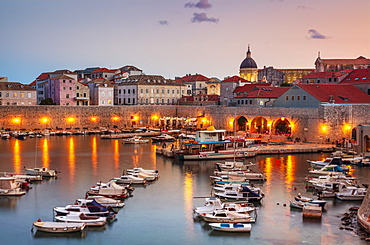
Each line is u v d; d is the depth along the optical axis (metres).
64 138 155.50
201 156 109.44
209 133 111.38
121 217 64.81
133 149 128.75
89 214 63.25
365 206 62.91
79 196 74.38
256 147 114.69
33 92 192.00
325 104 132.62
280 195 75.75
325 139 130.50
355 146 116.19
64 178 87.19
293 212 66.81
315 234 58.66
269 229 60.41
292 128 139.38
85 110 178.38
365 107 136.38
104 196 72.75
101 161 106.75
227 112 166.38
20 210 67.38
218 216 62.47
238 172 88.50
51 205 69.69
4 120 163.00
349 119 133.75
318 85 153.75
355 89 157.88
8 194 74.38
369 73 171.38
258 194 72.25
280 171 95.06
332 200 73.00
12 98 186.50
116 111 185.25
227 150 111.75
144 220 63.75
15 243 56.34
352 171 95.50
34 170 88.81
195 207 69.00
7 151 121.12
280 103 157.50
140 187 81.25
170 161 107.88
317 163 99.00
